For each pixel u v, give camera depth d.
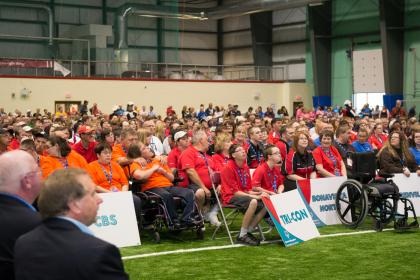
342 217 9.14
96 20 33.69
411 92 31.62
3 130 11.57
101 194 7.57
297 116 26.42
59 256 2.42
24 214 2.93
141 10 34.97
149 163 8.23
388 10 31.25
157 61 35.78
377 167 10.11
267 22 39.44
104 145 7.91
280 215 7.85
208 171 8.60
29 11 31.83
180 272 6.36
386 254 7.21
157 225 7.92
